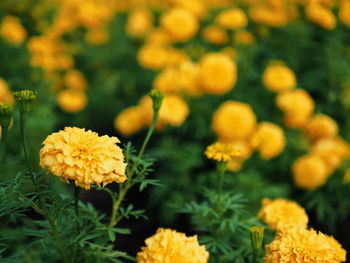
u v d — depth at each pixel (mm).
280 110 1065
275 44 1271
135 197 1057
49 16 1471
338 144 1018
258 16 1252
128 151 586
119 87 1422
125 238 933
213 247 637
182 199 937
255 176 883
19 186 528
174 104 964
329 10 1134
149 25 1494
